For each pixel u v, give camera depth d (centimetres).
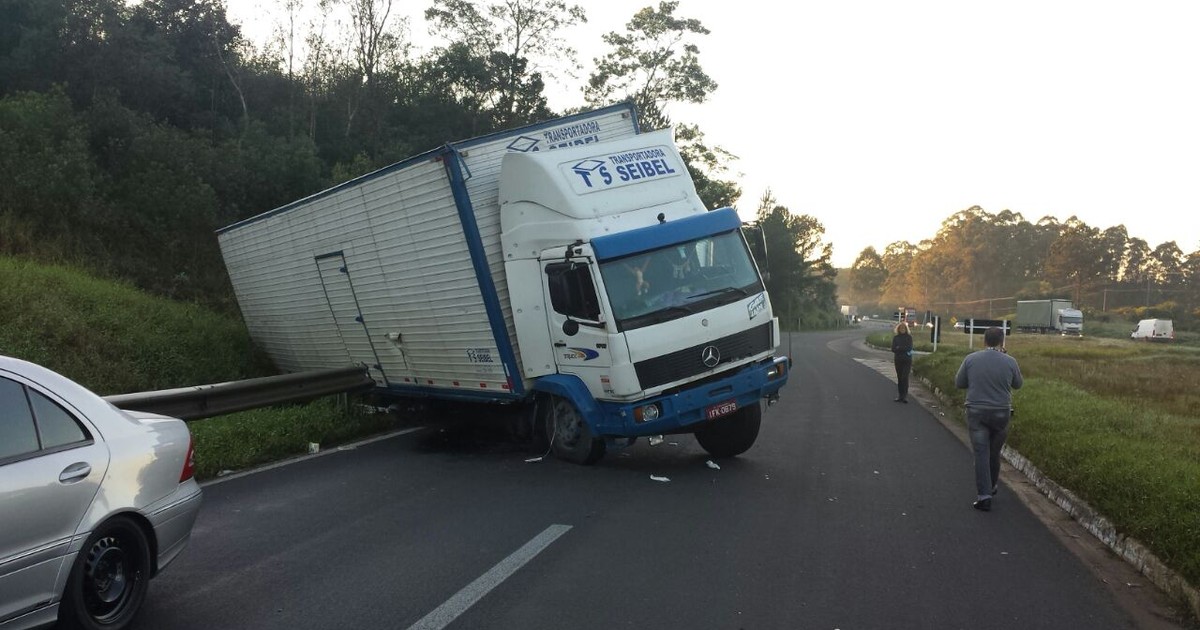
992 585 549
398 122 3712
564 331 894
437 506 761
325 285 1293
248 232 1503
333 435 1139
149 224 2075
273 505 766
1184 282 10812
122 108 2283
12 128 1953
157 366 1458
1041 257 13550
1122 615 498
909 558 605
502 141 1013
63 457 418
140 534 457
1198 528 575
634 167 966
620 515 726
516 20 4056
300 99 3659
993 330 777
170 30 3325
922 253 15438
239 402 1078
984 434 763
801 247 10356
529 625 470
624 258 883
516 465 965
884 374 2488
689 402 870
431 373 1149
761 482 872
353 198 1159
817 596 520
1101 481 749
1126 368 2491
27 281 1506
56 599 406
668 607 499
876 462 994
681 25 4403
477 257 973
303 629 465
